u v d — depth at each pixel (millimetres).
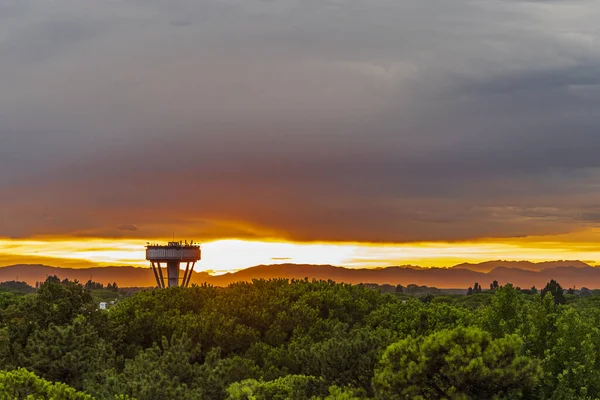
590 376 33531
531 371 27453
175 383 40062
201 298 79125
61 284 63062
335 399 29766
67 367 44188
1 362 49344
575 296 107938
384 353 29062
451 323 54219
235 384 42469
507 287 39438
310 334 65438
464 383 27531
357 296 79750
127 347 64500
